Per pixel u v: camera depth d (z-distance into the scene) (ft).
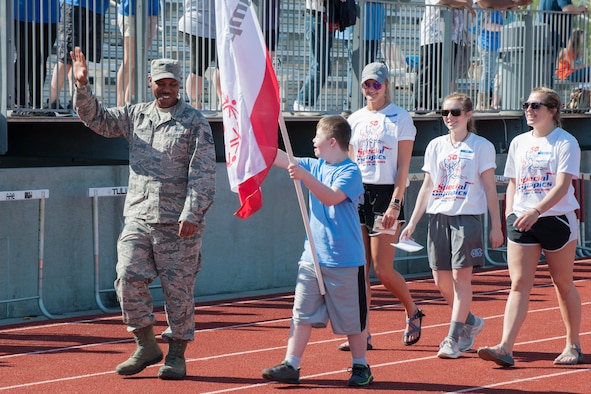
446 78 70.95
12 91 52.80
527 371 38.42
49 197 52.60
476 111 73.20
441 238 41.27
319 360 40.29
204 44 58.49
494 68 74.23
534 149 38.14
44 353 42.24
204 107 59.31
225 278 59.41
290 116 64.54
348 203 34.88
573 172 37.50
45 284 52.60
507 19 74.79
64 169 53.16
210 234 58.75
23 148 65.31
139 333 36.94
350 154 42.14
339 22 64.34
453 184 40.68
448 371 38.42
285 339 45.39
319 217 35.01
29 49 53.31
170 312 36.45
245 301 56.59
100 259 54.70
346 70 66.23
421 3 69.31
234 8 33.58
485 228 70.74
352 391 35.22
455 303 41.09
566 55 78.54
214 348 43.21
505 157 74.28
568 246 38.52
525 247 38.50
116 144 61.46
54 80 53.93
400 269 67.92
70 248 53.47
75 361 40.52
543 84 77.20
